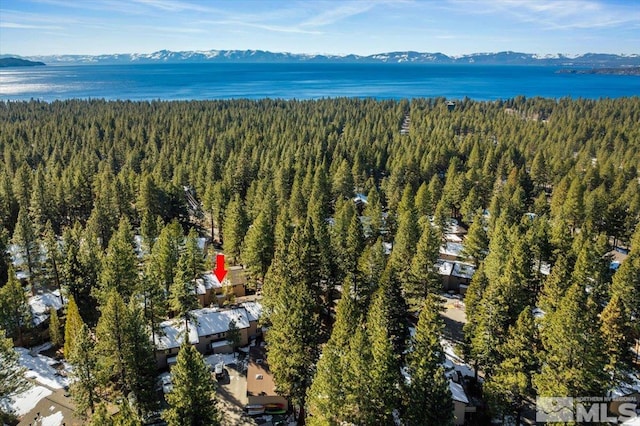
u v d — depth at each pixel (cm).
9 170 11225
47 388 4222
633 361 4766
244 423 4150
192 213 10538
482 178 10525
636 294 5150
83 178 9675
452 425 3384
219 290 6619
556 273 5100
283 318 4003
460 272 6981
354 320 4191
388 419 3262
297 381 3947
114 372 3797
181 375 3309
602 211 8394
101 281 5244
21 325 5328
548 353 3688
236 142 14838
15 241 6328
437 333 4006
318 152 12950
